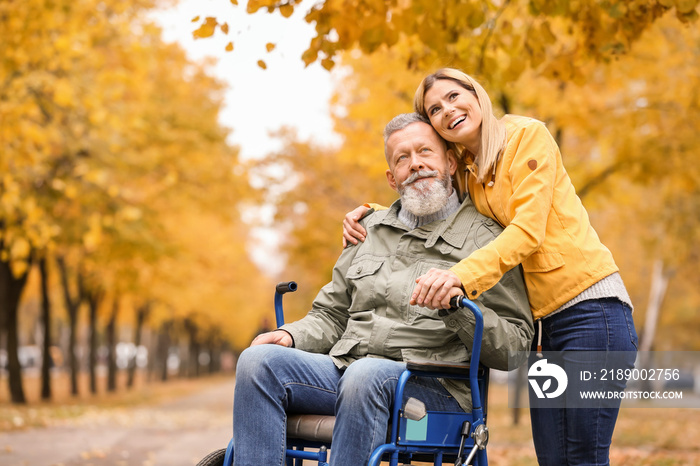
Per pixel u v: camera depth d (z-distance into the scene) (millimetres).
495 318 3074
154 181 16219
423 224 3449
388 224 3516
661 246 17734
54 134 12055
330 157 16641
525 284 3289
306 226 16922
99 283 23578
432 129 3449
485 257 2992
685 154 10773
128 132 13977
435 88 3402
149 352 41688
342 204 17016
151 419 15617
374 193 16562
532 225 3066
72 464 8055
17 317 18906
